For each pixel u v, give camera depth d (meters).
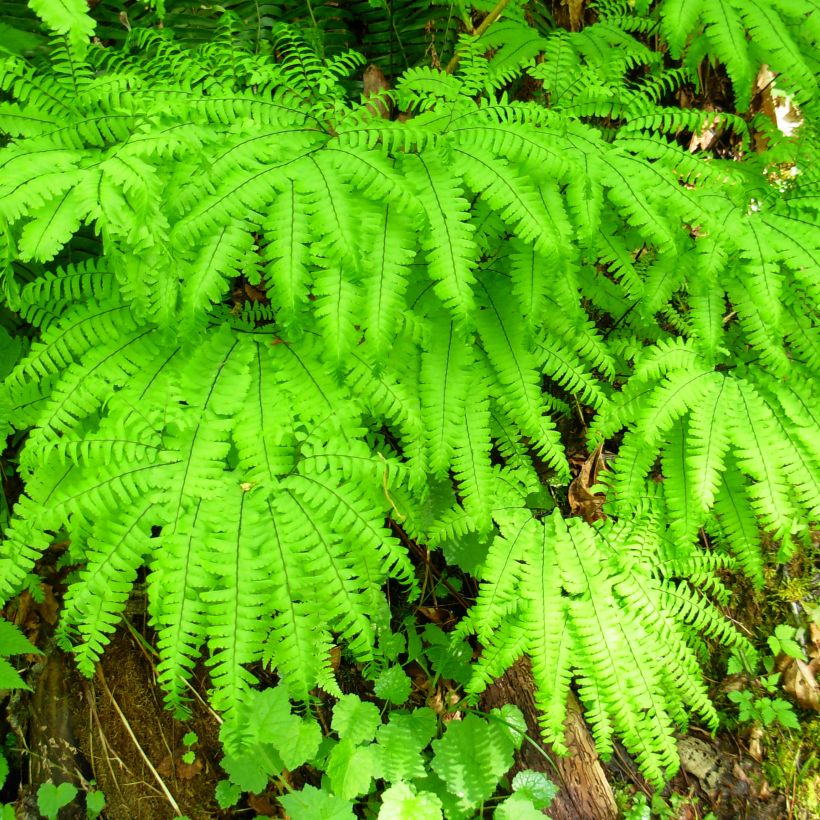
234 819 2.99
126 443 2.13
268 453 2.19
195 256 2.09
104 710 2.98
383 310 2.07
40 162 1.99
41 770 2.87
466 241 2.10
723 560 2.95
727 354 2.72
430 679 3.25
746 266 2.52
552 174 2.19
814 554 3.84
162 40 2.44
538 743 3.12
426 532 2.94
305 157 2.14
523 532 2.79
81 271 2.32
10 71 2.19
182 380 2.24
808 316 2.79
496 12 3.22
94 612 2.07
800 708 3.74
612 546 2.83
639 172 2.42
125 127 2.20
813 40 2.78
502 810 2.77
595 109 2.79
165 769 2.97
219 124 2.19
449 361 2.46
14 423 2.41
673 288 2.74
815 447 2.62
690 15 2.71
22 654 2.97
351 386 2.34
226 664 2.04
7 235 1.93
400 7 3.38
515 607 2.71
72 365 2.19
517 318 2.58
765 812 3.59
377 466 2.28
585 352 2.67
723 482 2.89
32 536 2.14
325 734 3.04
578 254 2.47
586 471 3.47
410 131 2.17
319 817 2.59
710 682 3.81
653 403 2.63
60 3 1.96
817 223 2.64
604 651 2.69
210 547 2.10
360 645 2.16
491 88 2.51
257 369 2.33
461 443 2.49
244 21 3.25
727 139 4.10
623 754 3.53
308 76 2.36
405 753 2.79
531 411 2.54
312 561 2.15
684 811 3.50
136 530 2.09
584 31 3.18
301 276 2.02
